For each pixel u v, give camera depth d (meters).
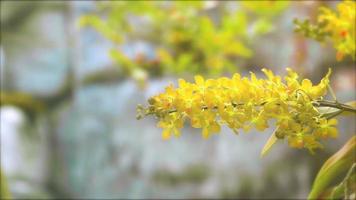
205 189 4.58
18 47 6.00
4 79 5.99
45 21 5.90
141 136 5.12
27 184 5.73
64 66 5.83
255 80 1.25
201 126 1.25
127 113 5.27
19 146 5.85
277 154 4.19
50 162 5.77
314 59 3.85
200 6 3.44
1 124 5.87
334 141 3.91
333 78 3.88
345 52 1.48
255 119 1.25
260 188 4.25
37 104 5.89
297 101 1.25
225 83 1.25
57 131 5.80
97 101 5.53
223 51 3.37
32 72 5.91
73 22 5.74
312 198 1.53
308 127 1.26
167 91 1.25
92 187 5.46
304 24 1.49
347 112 1.37
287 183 4.14
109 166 5.35
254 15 3.73
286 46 4.01
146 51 4.89
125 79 5.39
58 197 5.73
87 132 5.55
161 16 3.54
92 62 5.59
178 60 3.59
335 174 1.50
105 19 4.91
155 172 4.92
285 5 3.00
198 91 1.25
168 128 1.26
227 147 4.46
